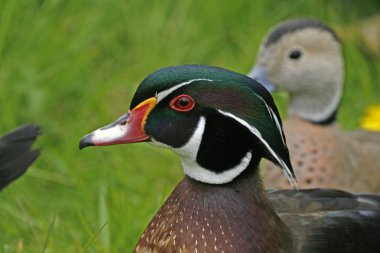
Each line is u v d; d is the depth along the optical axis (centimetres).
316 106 943
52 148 1002
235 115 588
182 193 620
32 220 872
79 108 1061
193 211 612
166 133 601
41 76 1062
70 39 1111
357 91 1162
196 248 608
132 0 1196
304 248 627
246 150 602
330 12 1262
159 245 620
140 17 1189
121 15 1187
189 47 1176
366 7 1290
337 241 637
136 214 862
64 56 1092
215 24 1207
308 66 938
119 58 1155
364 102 1141
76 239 836
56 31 1107
